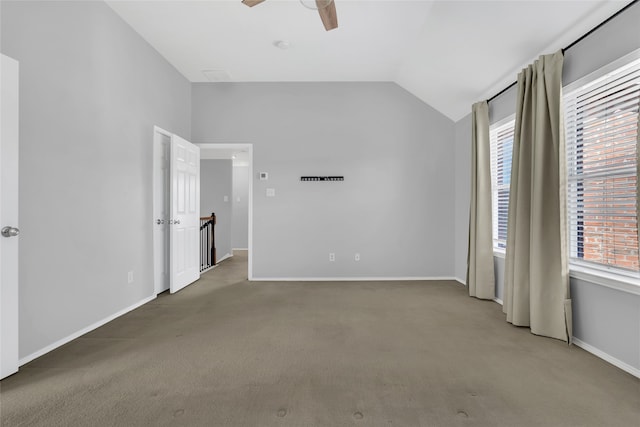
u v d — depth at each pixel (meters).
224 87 4.64
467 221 4.32
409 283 4.43
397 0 2.85
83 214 2.62
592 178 2.40
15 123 1.92
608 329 2.17
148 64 3.57
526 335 2.61
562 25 2.38
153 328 2.75
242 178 9.05
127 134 3.21
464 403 1.68
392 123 4.64
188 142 4.22
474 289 3.75
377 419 1.55
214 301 3.57
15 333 1.95
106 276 2.90
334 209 4.65
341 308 3.33
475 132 3.81
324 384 1.86
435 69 3.82
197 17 3.11
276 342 2.46
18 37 2.08
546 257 2.58
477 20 2.80
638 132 1.92
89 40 2.69
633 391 1.79
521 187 2.80
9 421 1.51
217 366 2.07
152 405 1.65
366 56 3.89
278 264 4.65
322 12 2.23
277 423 1.52
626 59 2.02
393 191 4.65
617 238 2.22
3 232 1.85
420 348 2.36
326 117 4.64
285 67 4.20
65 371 2.00
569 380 1.91
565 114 2.60
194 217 4.48
